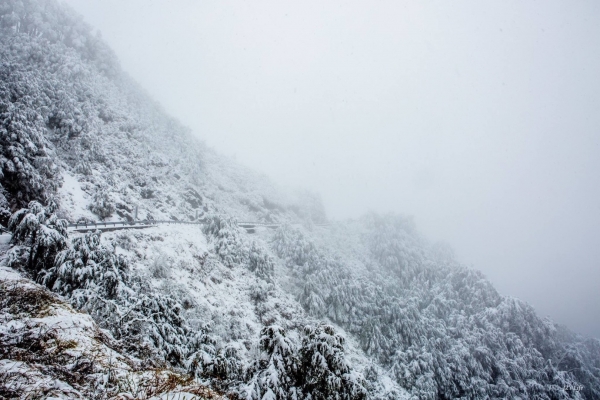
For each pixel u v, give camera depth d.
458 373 28.62
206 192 42.03
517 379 29.19
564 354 33.69
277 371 10.20
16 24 37.97
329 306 32.03
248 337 22.06
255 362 11.11
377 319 31.58
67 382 5.82
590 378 32.28
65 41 43.38
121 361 7.92
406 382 27.23
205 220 32.59
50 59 34.25
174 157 41.97
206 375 11.23
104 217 24.02
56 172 22.84
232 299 24.86
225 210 41.53
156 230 25.25
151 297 14.18
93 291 13.43
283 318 26.94
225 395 9.52
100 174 28.22
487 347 31.27
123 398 5.86
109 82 45.00
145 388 6.63
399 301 35.81
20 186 18.95
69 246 15.73
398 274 46.69
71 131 28.50
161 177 35.69
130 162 33.50
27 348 6.67
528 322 34.69
